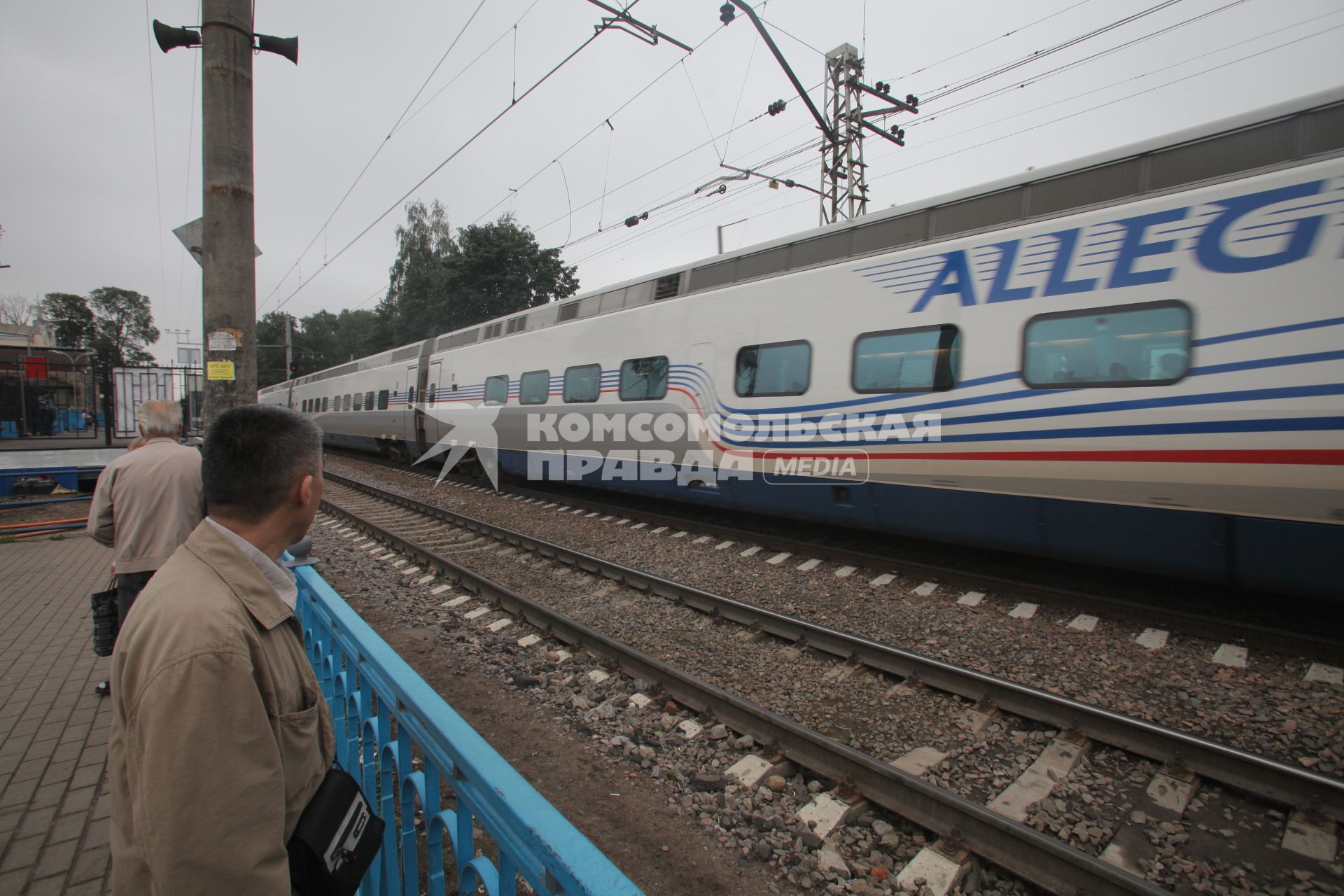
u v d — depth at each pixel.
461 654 4.50
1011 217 5.06
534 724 3.55
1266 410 3.78
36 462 11.26
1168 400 4.13
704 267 7.64
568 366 9.50
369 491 11.89
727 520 8.62
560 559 6.75
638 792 2.96
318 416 22.95
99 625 3.14
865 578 5.72
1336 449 3.57
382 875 1.88
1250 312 3.84
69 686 3.76
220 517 1.23
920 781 2.65
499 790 1.18
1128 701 3.54
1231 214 3.95
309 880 1.15
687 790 2.96
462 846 1.43
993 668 4.00
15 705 3.53
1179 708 3.45
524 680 4.03
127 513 3.09
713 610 5.05
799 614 5.04
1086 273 4.50
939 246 5.32
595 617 5.13
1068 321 4.58
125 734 1.03
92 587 5.87
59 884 2.23
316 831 1.16
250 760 1.01
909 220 5.70
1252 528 3.94
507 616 5.25
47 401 21.72
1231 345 3.90
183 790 0.95
